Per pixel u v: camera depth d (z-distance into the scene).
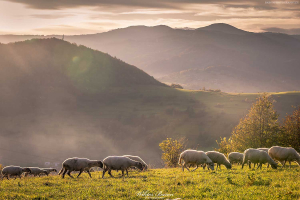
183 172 20.33
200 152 21.38
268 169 19.30
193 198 11.69
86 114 173.62
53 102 187.62
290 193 11.37
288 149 21.06
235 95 193.50
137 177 17.89
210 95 197.25
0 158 113.94
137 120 157.62
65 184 15.66
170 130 138.38
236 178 15.45
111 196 12.55
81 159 18.95
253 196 11.41
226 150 41.75
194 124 142.12
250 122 40.47
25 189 14.52
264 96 40.75
